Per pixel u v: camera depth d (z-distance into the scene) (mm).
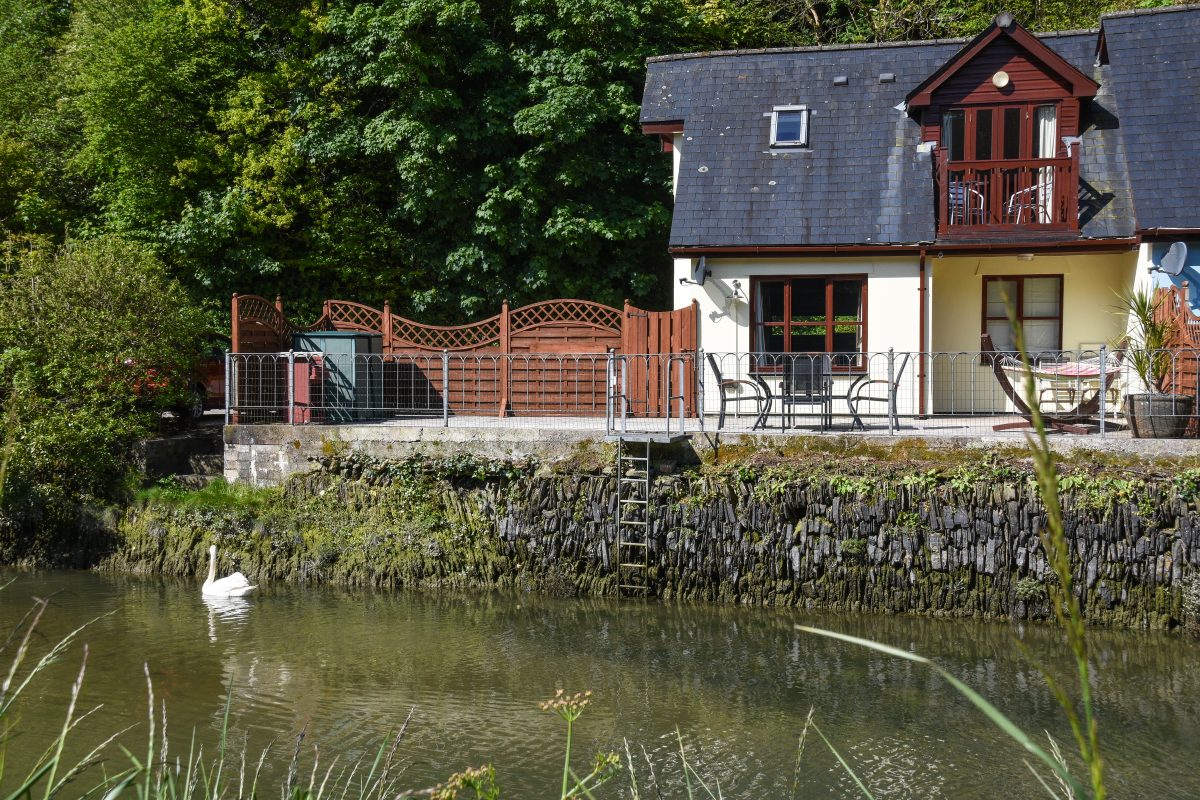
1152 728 9367
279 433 16344
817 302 18391
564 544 14469
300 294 24000
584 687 10523
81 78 24297
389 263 24641
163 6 24609
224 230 22234
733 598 13781
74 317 16719
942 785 8164
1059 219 17719
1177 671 10953
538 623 12922
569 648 11883
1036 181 18281
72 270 17125
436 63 22438
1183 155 17406
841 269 18172
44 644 11734
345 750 8805
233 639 12078
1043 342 18766
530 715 9703
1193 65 18406
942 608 13086
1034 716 9703
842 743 9047
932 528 13148
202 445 17625
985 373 18828
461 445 15445
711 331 18562
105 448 16297
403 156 22641
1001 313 18844
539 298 23672
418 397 19250
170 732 9117
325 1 24156
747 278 18438
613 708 9906
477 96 23594
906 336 17984
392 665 11180
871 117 19328
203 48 24297
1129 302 16078
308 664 11180
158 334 17281
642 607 13680
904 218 17969
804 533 13570
